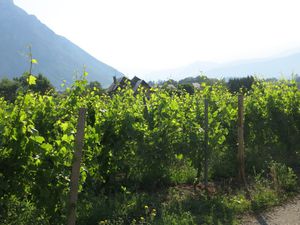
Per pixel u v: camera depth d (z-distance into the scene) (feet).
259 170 23.29
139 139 18.35
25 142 10.61
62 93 18.88
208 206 16.72
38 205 11.37
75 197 11.88
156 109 19.57
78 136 11.94
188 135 19.74
